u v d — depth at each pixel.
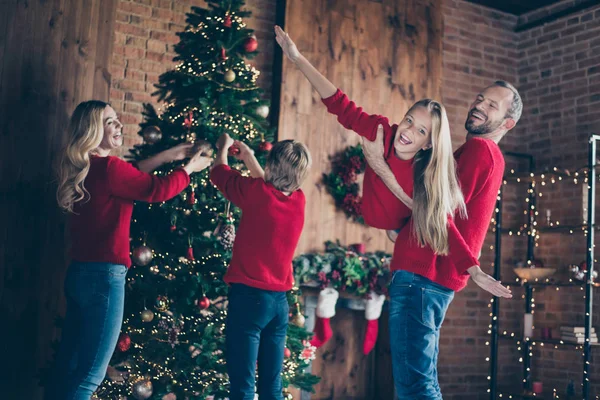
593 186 5.03
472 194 2.13
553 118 6.16
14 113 3.85
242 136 3.74
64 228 3.97
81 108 3.02
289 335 3.73
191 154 3.31
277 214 2.88
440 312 2.11
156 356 3.46
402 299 2.09
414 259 2.09
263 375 2.91
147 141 3.61
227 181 2.97
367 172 2.23
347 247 5.35
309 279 5.05
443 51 6.23
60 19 4.02
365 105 5.70
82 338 2.82
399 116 5.85
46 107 3.95
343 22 5.67
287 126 5.33
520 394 5.56
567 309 5.77
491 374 5.59
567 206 5.88
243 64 3.77
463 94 6.30
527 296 5.88
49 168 3.94
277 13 5.52
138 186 2.91
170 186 3.00
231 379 2.84
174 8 5.18
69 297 2.90
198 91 3.69
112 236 2.88
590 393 5.45
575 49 6.03
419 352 2.06
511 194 6.34
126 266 2.93
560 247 5.91
